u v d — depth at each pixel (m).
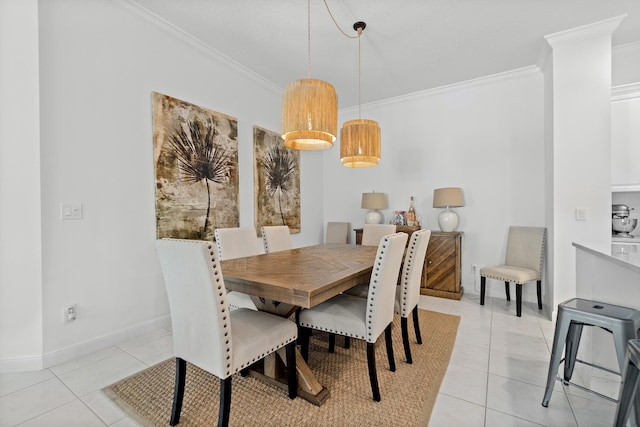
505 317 2.91
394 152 4.35
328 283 1.50
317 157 4.93
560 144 2.77
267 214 3.86
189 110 2.84
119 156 2.35
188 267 1.30
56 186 2.01
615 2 2.34
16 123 1.88
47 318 1.98
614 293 1.52
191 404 1.60
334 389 1.73
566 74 2.75
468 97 3.81
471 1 2.33
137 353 2.17
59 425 1.45
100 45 2.23
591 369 1.67
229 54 3.16
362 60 3.26
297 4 2.38
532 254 3.20
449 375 1.88
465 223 3.83
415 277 2.13
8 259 1.89
